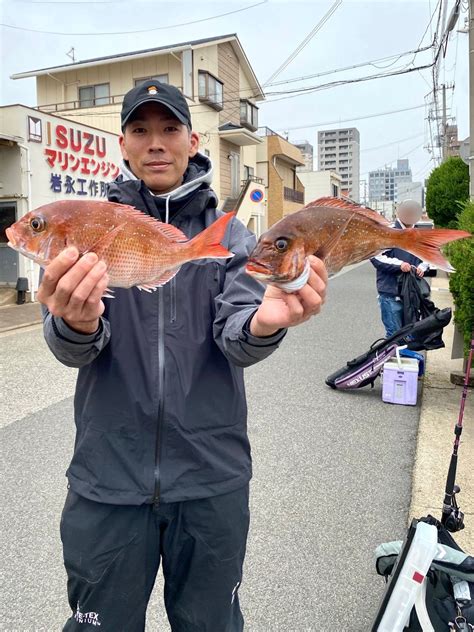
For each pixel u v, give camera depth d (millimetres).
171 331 1555
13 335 8602
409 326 5363
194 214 1701
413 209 4652
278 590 2482
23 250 1289
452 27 10000
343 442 4211
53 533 2955
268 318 1299
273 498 3318
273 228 1262
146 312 1552
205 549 1582
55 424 4582
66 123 12688
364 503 3254
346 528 2980
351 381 5473
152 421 1524
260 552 2764
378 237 1389
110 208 1356
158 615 2363
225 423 1608
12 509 3193
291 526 3002
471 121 7191
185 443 1540
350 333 8656
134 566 1553
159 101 1580
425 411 4840
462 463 3709
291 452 4016
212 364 1598
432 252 1397
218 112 21375
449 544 2143
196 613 1630
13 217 11938
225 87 22484
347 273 22312
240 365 1499
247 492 1672
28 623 2295
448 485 2420
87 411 1572
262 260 1227
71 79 20984
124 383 1533
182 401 1540
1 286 12445
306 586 2510
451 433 4285
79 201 1336
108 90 20562
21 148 11578
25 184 11719
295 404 5156
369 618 2311
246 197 21031
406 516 3096
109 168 14164
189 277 1592
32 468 3730
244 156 24781
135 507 1532
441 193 12953
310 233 1287
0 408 4984
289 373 6273
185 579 1631
